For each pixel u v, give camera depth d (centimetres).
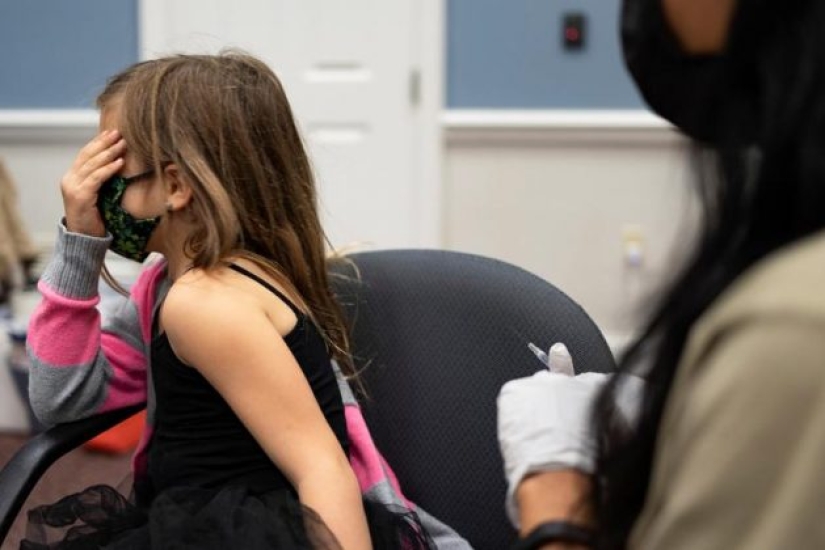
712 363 61
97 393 125
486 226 374
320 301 125
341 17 369
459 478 131
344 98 374
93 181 116
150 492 127
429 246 376
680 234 73
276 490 113
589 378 100
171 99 115
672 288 69
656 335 71
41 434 124
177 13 373
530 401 89
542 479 82
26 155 380
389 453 134
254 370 108
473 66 364
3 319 306
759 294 59
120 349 129
